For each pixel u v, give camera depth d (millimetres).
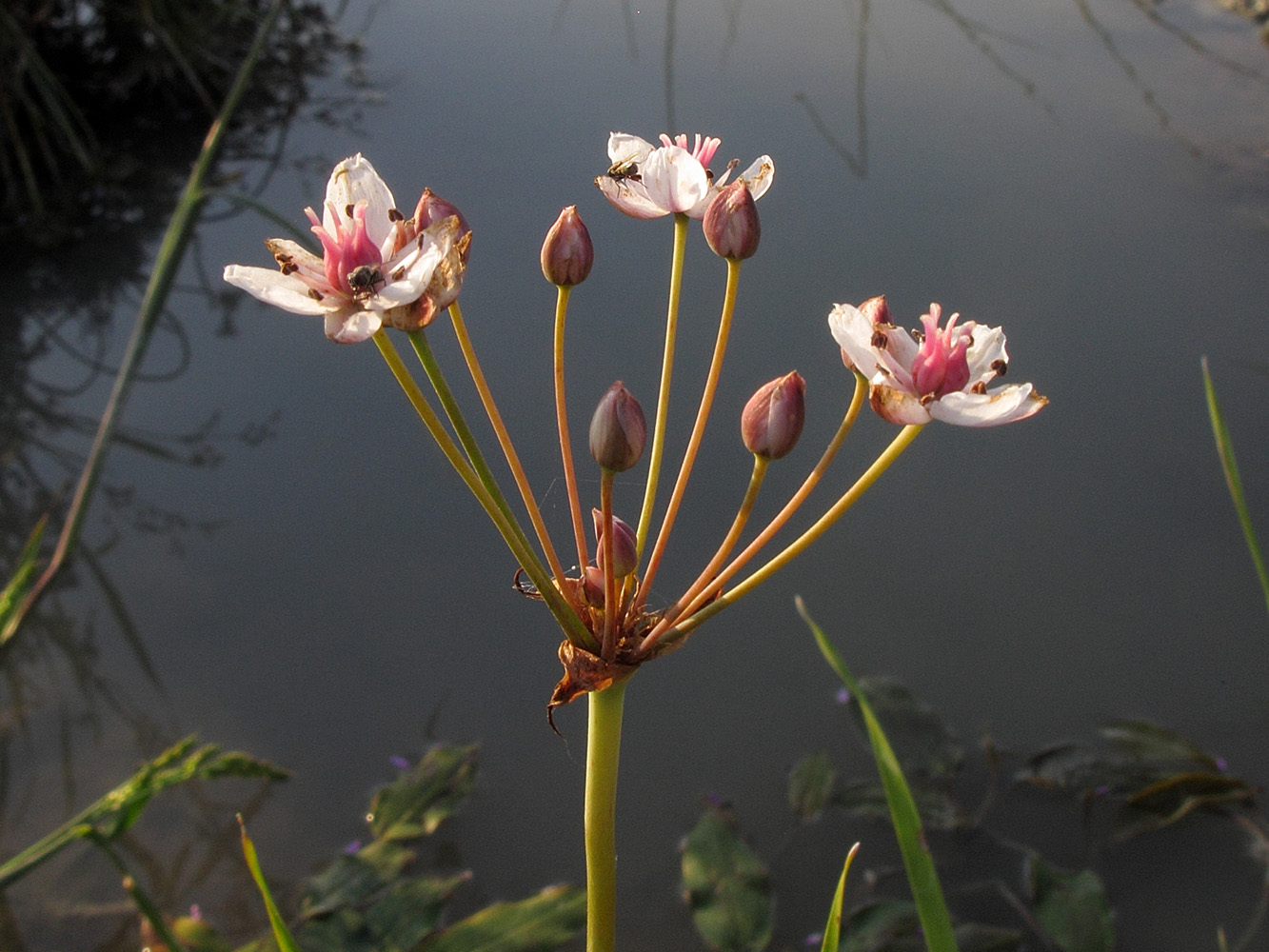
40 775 338
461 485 428
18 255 548
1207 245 511
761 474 227
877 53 672
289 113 643
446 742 346
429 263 212
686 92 623
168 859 325
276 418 463
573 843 327
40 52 635
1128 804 331
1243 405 435
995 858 325
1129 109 617
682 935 312
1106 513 405
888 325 223
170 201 588
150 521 420
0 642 262
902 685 357
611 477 222
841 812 332
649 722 356
